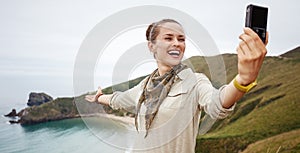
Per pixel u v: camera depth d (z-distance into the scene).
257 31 0.86
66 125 2.76
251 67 0.86
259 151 3.04
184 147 1.18
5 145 3.00
